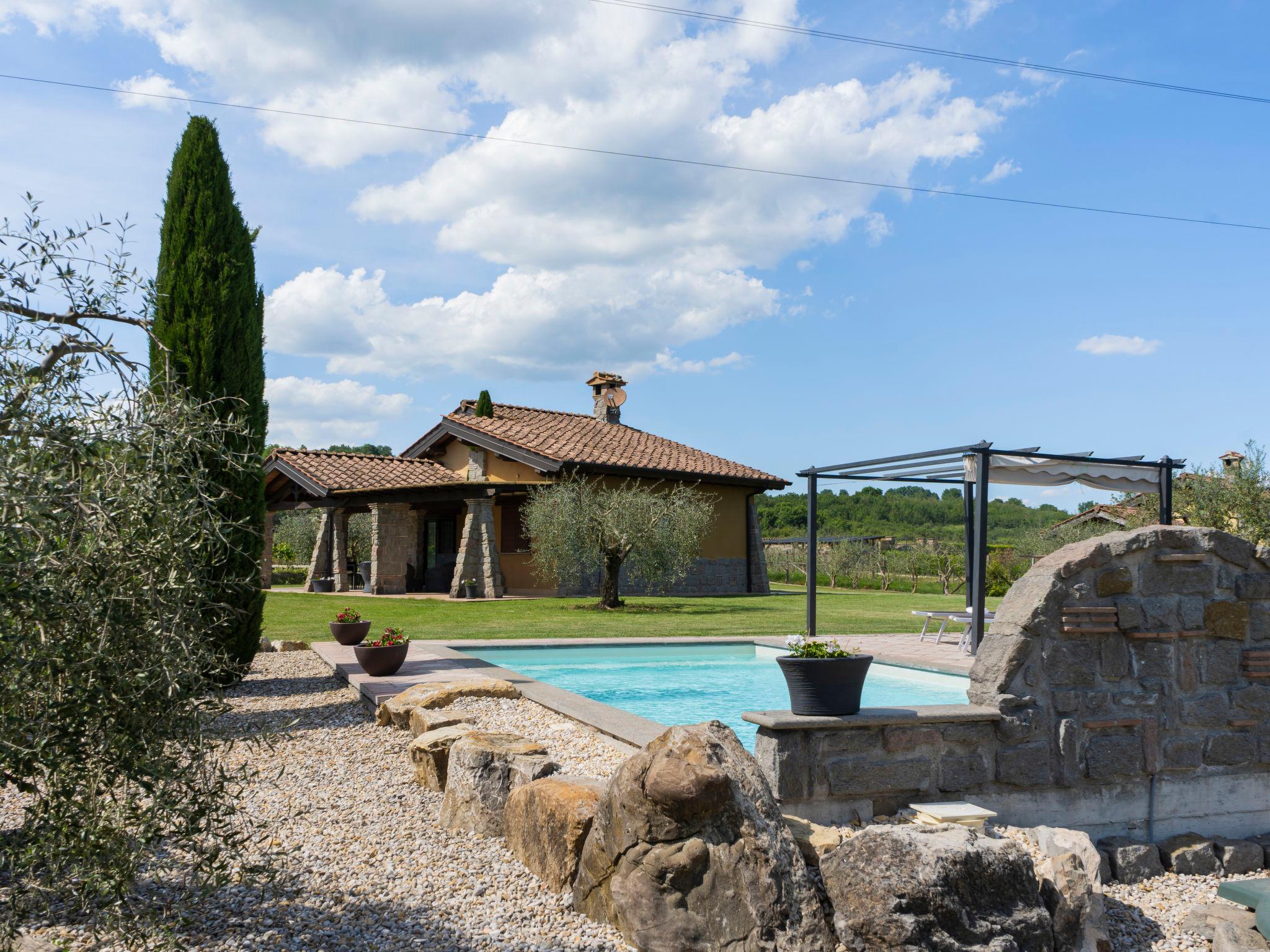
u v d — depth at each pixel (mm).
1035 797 5055
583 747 5734
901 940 3109
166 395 2875
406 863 4113
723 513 24062
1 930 2871
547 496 18312
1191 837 5309
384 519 21406
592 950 3307
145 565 2627
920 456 10328
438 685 7461
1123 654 5289
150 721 2678
